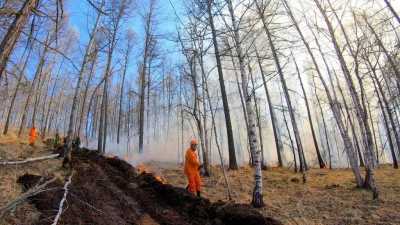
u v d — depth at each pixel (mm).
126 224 7363
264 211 10578
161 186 9969
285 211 10773
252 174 17938
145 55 28453
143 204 8914
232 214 8359
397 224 9305
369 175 14000
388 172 19750
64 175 9789
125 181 10391
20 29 4234
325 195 13125
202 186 14867
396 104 23312
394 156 23234
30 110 40719
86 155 13289
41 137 27219
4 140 18609
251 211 8469
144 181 10664
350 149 14844
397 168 22766
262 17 11867
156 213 8422
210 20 12219
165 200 9391
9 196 7113
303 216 10375
